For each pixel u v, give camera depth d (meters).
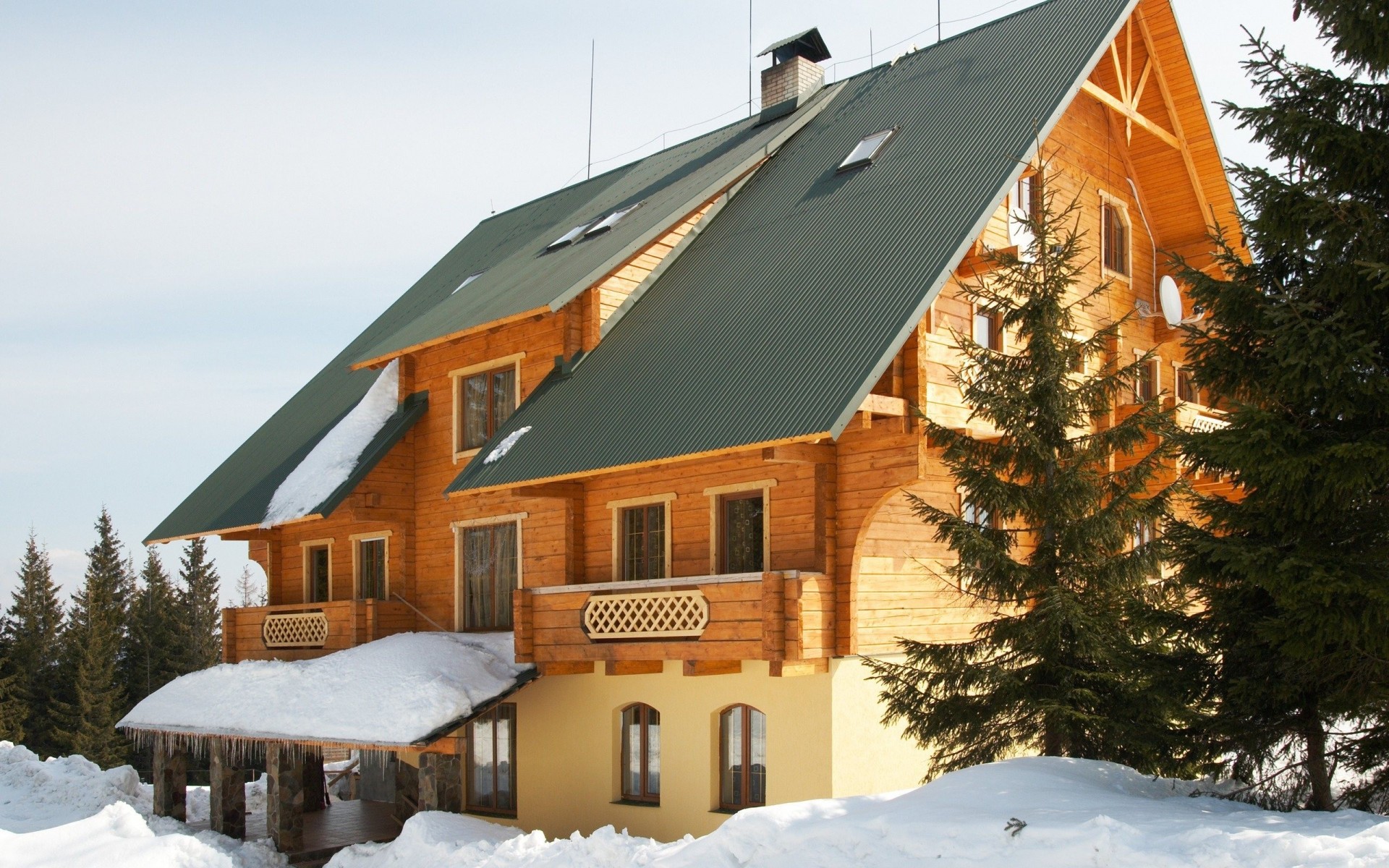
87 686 51.91
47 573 56.66
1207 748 12.00
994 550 13.22
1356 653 10.50
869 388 14.23
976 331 17.80
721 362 16.97
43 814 24.48
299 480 23.70
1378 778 11.48
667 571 18.34
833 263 17.38
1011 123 17.80
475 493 19.42
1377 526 10.79
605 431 17.36
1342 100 11.39
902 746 16.86
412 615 23.17
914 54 23.48
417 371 24.16
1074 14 20.11
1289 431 10.44
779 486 16.89
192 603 62.97
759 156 22.52
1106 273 21.36
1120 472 13.66
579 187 30.38
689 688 17.91
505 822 20.70
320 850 20.69
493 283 24.05
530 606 18.94
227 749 21.61
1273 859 8.47
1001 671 13.10
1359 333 10.38
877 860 10.22
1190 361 12.06
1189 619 12.06
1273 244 11.41
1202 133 21.50
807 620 15.56
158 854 16.98
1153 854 8.92
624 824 18.64
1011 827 9.87
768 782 16.66
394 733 17.83
